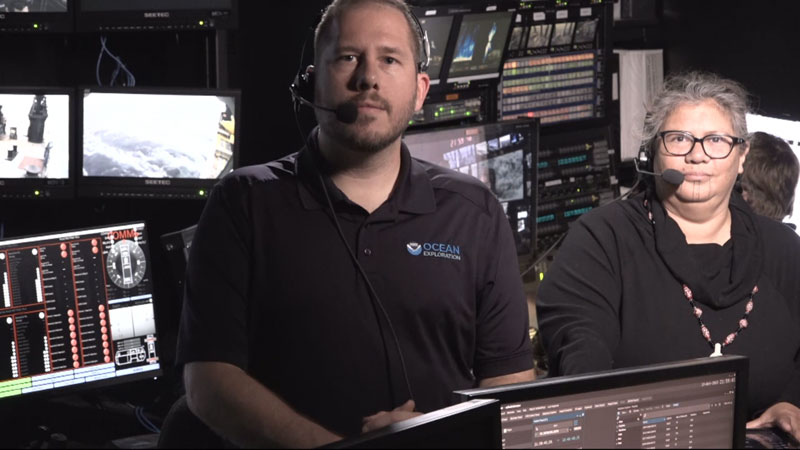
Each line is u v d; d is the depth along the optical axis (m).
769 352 2.11
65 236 2.68
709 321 2.11
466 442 1.30
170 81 3.26
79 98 2.95
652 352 2.10
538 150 3.21
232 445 1.88
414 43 1.82
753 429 2.00
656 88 3.68
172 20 2.99
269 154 3.18
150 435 2.58
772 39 3.44
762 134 2.72
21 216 3.20
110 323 2.73
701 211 2.14
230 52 3.19
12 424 2.63
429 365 1.81
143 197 3.01
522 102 3.28
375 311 1.78
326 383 1.77
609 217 2.20
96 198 3.03
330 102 1.77
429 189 1.87
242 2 3.15
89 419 2.69
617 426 1.44
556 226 3.40
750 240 2.16
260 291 1.79
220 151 2.99
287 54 3.08
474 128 3.03
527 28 3.22
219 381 1.72
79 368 2.70
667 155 2.13
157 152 2.98
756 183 2.69
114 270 2.73
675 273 2.11
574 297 2.12
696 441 1.50
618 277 2.15
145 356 2.77
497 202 1.94
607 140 3.52
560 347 2.05
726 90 2.16
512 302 1.89
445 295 1.81
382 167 1.82
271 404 1.69
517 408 1.38
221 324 1.77
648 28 3.83
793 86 3.39
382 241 1.81
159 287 3.17
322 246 1.79
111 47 3.25
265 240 1.79
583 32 3.38
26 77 3.21
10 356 2.63
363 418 1.77
